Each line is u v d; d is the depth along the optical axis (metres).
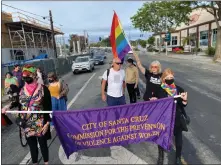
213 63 21.02
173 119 3.71
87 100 8.97
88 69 20.38
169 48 57.94
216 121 5.85
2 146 4.94
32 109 3.43
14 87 6.23
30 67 3.40
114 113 3.75
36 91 3.44
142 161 3.98
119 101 4.93
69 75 20.23
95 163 3.96
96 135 3.79
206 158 4.02
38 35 36.62
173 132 3.84
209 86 10.44
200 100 8.00
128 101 8.33
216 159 3.98
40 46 36.12
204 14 41.91
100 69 23.30
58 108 5.75
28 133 3.51
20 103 3.49
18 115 3.57
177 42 60.88
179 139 3.77
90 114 3.70
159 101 3.75
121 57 4.86
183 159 4.01
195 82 11.66
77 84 13.73
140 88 10.74
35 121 3.48
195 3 23.50
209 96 8.52
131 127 3.84
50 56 38.09
